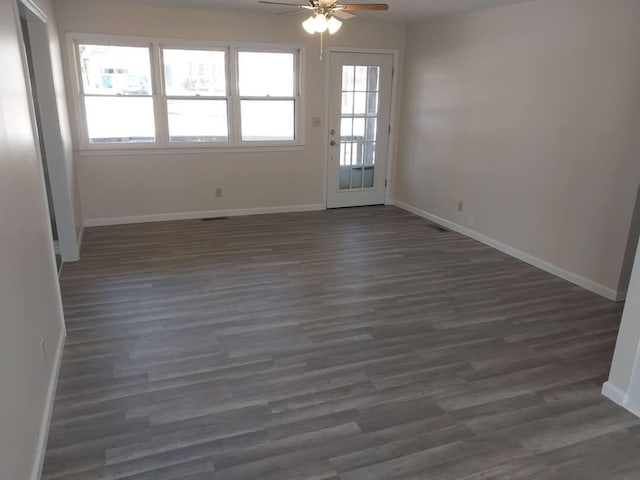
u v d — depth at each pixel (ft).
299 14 19.33
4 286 6.00
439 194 20.11
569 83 13.73
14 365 6.11
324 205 22.39
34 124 9.34
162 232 18.15
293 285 13.43
